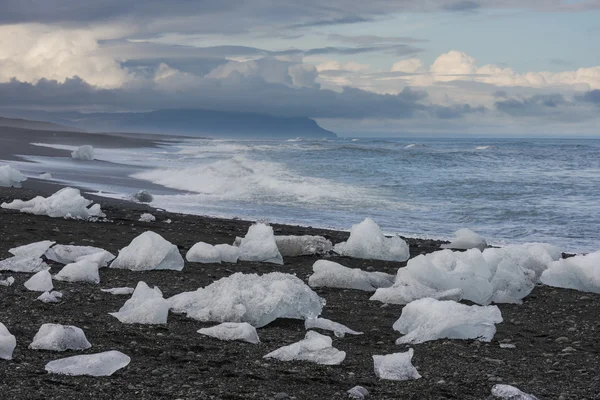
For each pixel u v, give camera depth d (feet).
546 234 43.65
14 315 17.65
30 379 12.35
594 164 116.26
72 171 78.28
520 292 24.76
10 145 120.98
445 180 79.00
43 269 24.56
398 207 55.88
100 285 22.91
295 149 161.07
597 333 19.71
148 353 14.94
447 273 23.75
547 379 14.67
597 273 26.11
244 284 19.66
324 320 19.02
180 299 19.72
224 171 78.02
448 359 16.08
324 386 13.30
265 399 12.20
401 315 19.35
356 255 32.40
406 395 13.03
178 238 35.24
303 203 57.21
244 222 43.29
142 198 53.67
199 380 13.09
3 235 31.78
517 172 95.91
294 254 32.01
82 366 13.12
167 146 183.52
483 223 48.14
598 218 49.73
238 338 16.72
